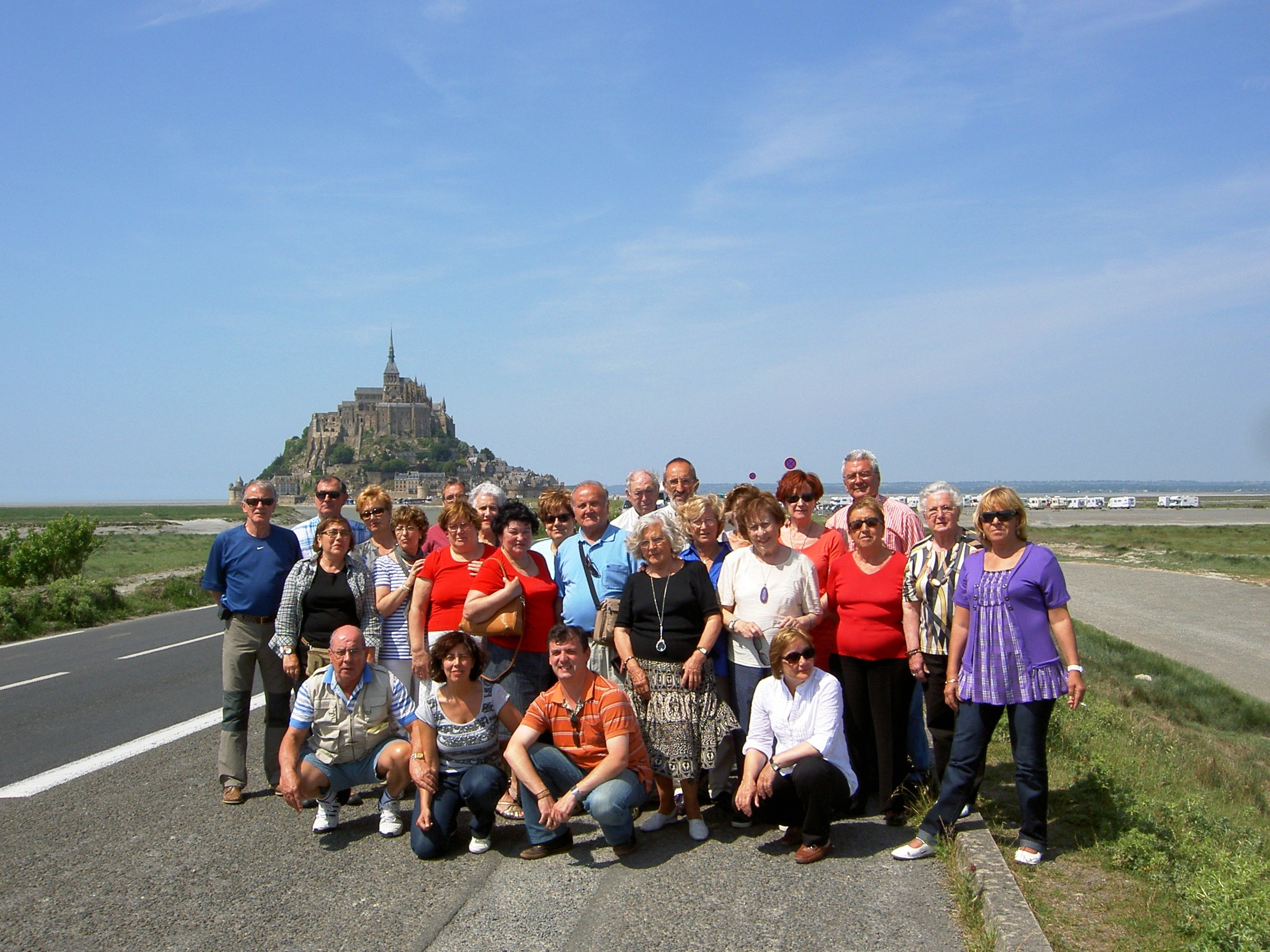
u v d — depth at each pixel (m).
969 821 6.25
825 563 7.36
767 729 6.20
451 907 5.29
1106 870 5.64
